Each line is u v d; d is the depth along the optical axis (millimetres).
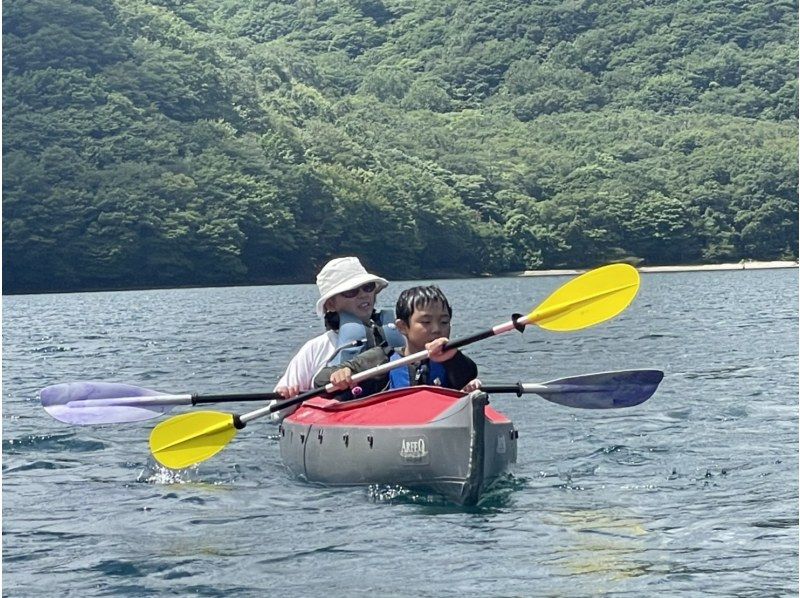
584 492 6867
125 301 56156
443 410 6789
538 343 20078
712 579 5078
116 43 103625
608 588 4977
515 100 153125
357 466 6934
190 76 106688
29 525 6277
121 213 84312
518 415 10312
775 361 15492
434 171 112938
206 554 5602
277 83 126000
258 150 98625
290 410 8188
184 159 92812
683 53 154625
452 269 104500
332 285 7969
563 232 107250
